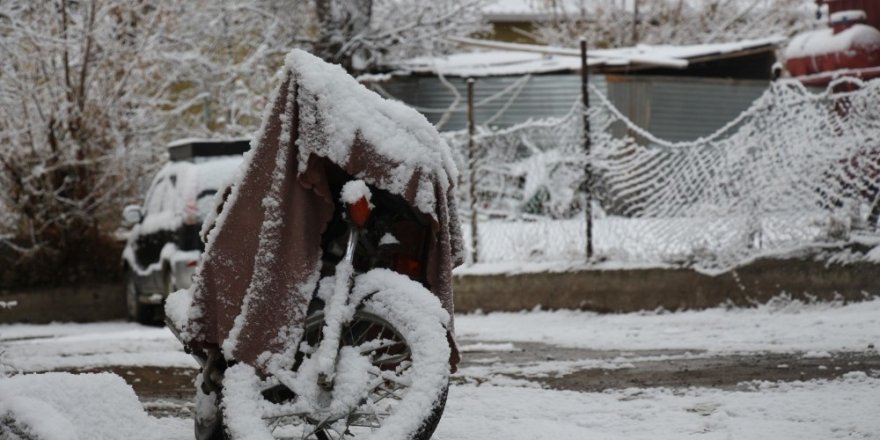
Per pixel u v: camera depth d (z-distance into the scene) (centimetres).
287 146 551
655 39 3422
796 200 1291
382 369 558
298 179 546
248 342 537
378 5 2652
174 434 691
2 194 1869
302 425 696
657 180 1377
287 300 540
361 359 532
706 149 1348
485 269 1462
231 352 538
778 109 1299
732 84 2402
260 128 561
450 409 751
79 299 1853
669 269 1345
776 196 1299
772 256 1288
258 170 555
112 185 1941
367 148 552
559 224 1445
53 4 1942
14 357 1169
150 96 2178
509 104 2445
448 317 554
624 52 2450
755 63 2550
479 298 1457
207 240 583
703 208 1343
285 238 546
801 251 1276
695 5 3434
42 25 1944
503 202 1493
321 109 550
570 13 3459
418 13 2603
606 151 1413
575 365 955
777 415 684
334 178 574
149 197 1648
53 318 1841
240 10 2389
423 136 565
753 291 1296
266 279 540
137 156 2000
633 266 1370
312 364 535
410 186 554
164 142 2180
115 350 1219
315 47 2588
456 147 1530
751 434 630
